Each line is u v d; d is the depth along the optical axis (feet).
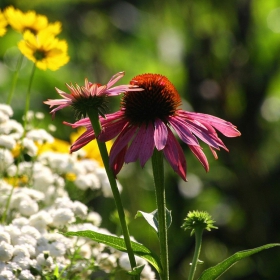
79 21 37.29
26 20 15.70
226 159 32.76
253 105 32.86
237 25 35.04
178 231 32.01
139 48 38.14
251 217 31.91
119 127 10.62
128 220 14.99
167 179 33.42
